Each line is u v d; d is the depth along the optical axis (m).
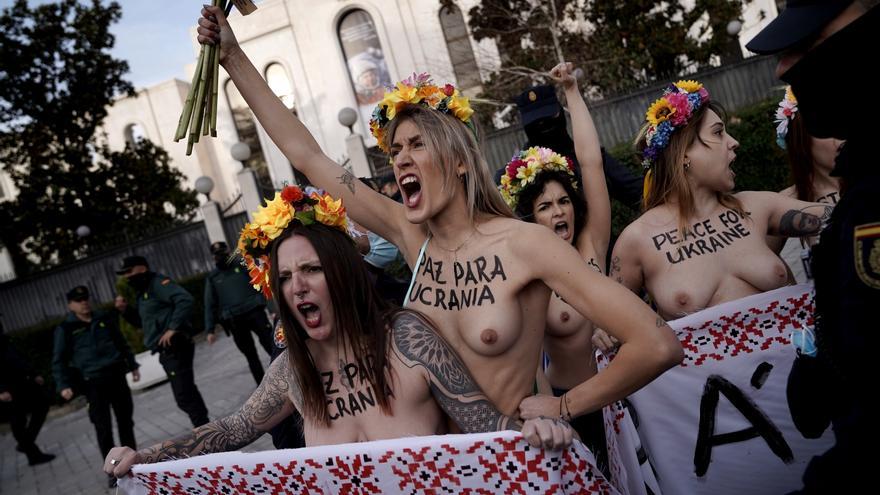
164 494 2.32
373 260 3.45
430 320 2.19
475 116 2.27
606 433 2.68
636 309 1.89
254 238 2.23
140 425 9.66
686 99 3.01
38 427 9.15
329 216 2.19
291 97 26.89
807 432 1.76
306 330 2.16
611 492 1.96
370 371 2.12
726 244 3.04
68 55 22.20
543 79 18.69
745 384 2.92
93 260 18.17
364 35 26.34
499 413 2.04
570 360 3.06
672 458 3.03
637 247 3.14
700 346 2.95
